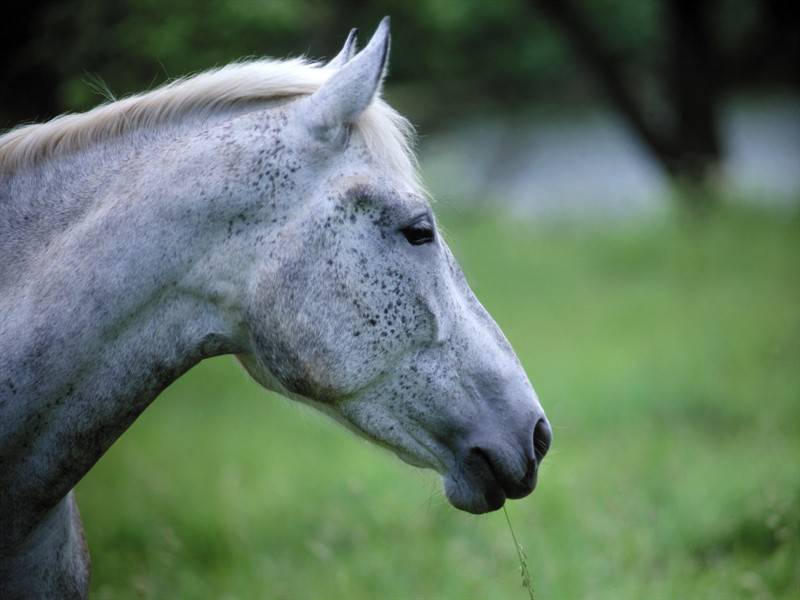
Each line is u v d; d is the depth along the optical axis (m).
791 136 40.62
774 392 13.47
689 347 15.88
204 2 13.75
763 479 10.02
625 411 13.11
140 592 8.34
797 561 8.54
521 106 41.84
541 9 27.53
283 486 11.47
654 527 9.49
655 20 35.19
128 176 5.46
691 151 28.47
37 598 5.58
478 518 10.02
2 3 14.16
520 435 5.61
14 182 5.51
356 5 20.20
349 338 5.44
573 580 8.77
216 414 14.70
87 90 13.44
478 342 5.69
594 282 21.16
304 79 5.77
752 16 39.16
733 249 22.22
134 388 5.42
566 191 37.50
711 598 8.23
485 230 25.62
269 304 5.42
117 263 5.30
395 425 5.66
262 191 5.44
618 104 28.41
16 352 5.19
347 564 9.52
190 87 5.66
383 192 5.50
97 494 11.43
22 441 5.24
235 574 9.51
